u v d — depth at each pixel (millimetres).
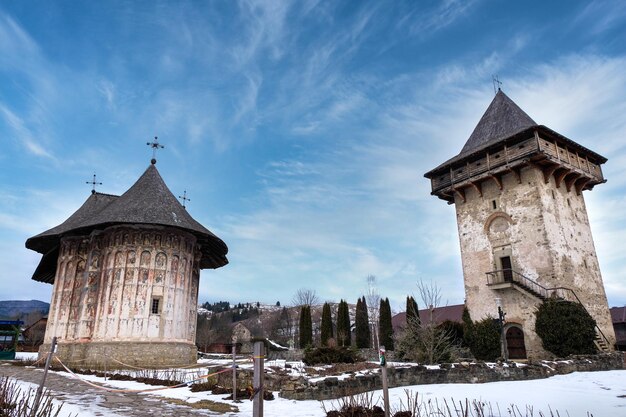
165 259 29406
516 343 28328
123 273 28188
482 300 31016
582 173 31641
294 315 96688
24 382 16484
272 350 44781
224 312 138875
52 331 30422
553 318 25328
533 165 29375
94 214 33219
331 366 18969
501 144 30453
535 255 28609
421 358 25156
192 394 13945
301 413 10156
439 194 35000
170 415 10117
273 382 13680
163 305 28484
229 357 42875
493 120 35531
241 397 12953
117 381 18234
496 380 16125
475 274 31891
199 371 21547
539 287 27922
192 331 32250
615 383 14773
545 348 25641
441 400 11492
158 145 35719
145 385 16844
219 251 35719
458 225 33938
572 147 31656
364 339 45938
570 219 30938
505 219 30844
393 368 14844
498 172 30562
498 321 28734
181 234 30609
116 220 28281
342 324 47375
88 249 31359
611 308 47562
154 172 34000
